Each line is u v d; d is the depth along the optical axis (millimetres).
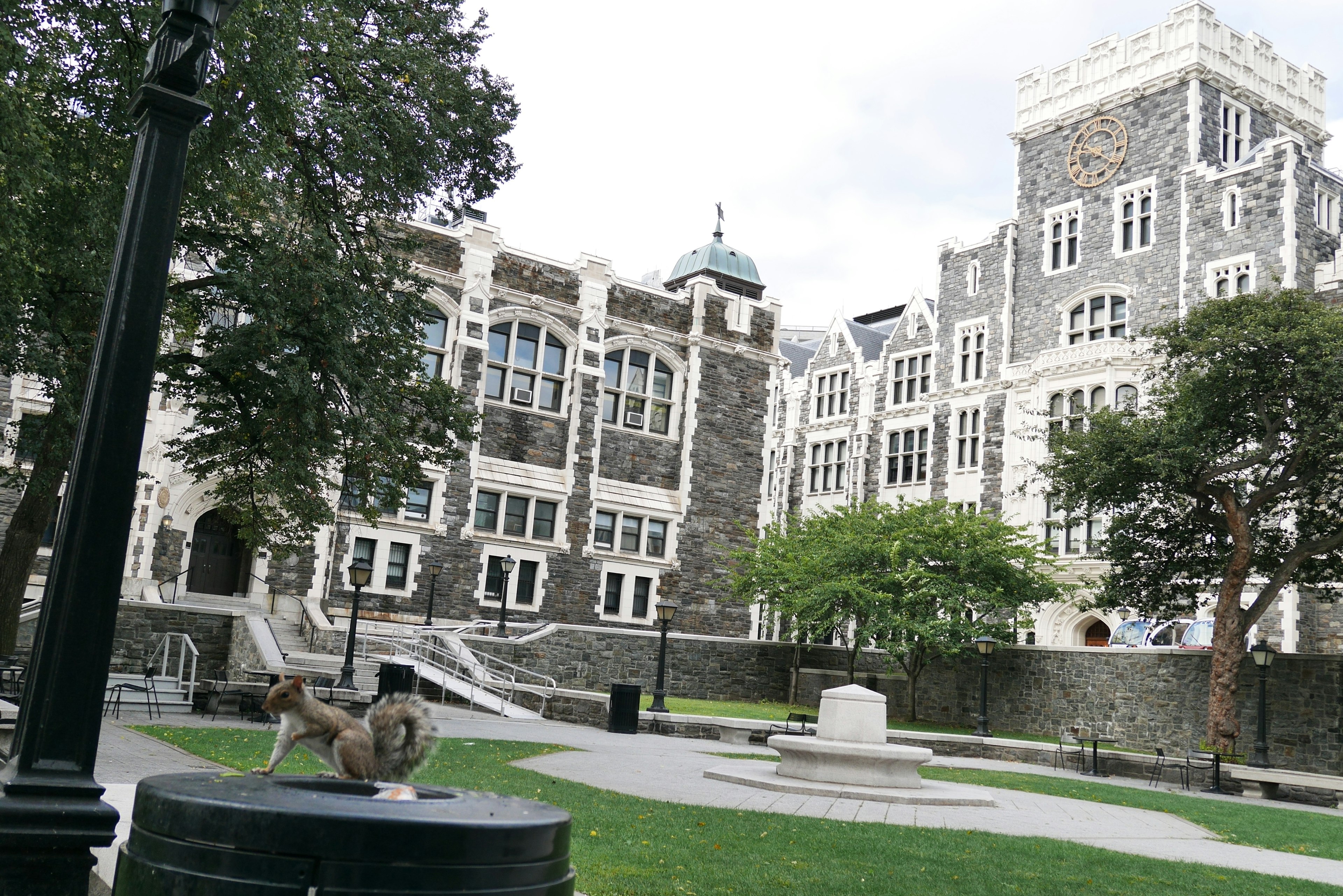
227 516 22344
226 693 20531
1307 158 37781
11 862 4348
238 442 19531
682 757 18141
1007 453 43719
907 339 50562
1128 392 39500
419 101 21094
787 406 57656
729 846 9258
